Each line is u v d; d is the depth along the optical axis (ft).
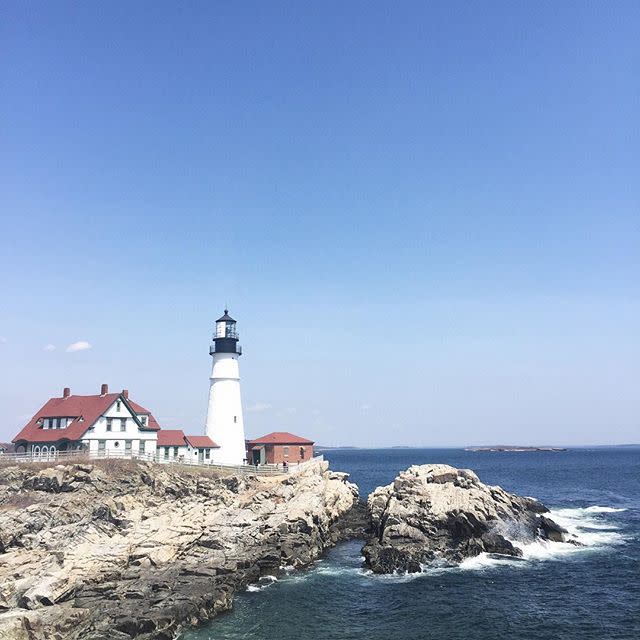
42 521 173.06
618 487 402.52
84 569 143.43
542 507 219.00
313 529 194.08
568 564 177.37
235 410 287.07
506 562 179.01
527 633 127.34
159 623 123.75
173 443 263.08
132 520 177.68
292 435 304.91
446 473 217.15
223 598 141.79
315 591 154.51
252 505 197.47
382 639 124.88
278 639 124.67
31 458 216.54
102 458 220.43
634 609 140.46
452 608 141.90
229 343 290.97
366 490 385.91
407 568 170.40
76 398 256.93
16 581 135.33
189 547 168.04
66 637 117.80
